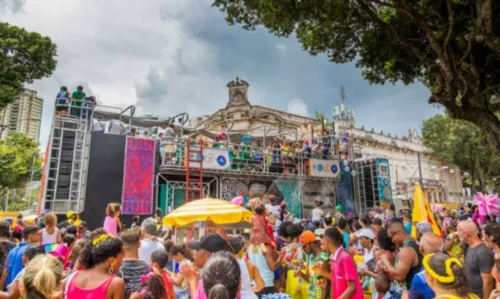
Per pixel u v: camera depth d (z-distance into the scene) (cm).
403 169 4419
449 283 257
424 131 4475
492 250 459
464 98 1130
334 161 1980
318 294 536
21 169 2961
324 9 1116
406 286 411
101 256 319
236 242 402
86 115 1409
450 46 1125
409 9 1117
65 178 1334
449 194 4866
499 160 3931
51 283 296
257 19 1291
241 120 3000
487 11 958
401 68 1459
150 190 1431
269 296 455
